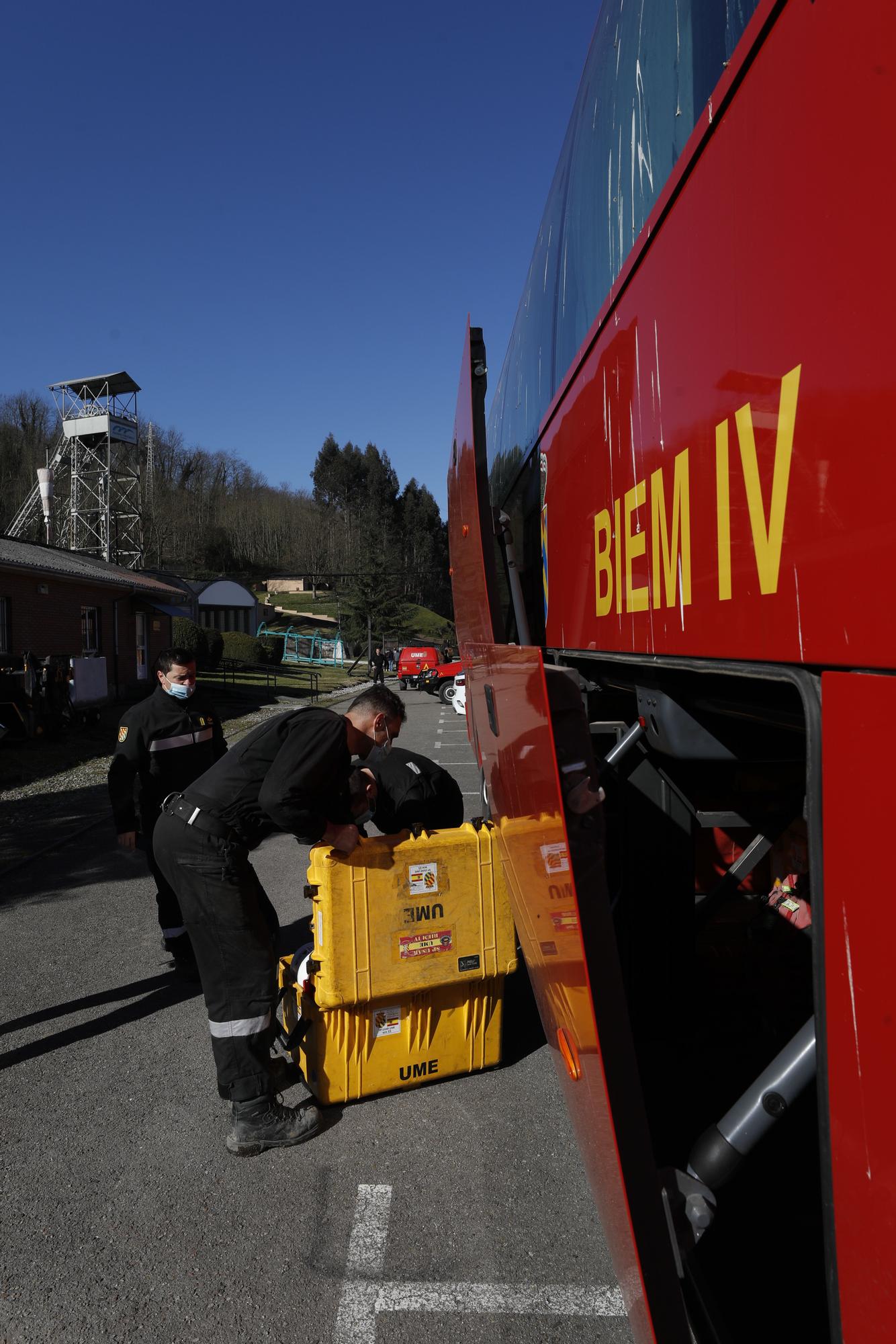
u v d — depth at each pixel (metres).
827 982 0.99
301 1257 2.44
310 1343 2.14
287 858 7.27
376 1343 2.13
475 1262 2.40
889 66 0.86
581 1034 1.63
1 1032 3.95
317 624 73.38
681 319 1.57
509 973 3.35
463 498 3.89
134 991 4.38
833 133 0.98
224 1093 2.96
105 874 6.72
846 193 0.96
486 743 3.09
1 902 6.00
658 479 1.73
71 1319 2.22
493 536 3.36
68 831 8.29
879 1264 0.89
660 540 1.72
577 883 1.64
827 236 1.00
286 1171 2.85
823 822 0.99
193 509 88.50
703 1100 2.92
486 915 3.25
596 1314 2.21
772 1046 3.22
